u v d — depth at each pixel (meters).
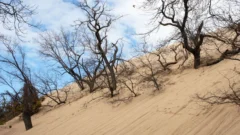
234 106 9.03
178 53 19.83
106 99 17.98
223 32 9.62
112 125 12.41
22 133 18.02
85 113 16.88
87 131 12.89
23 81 21.81
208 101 9.93
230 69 12.16
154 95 14.47
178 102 11.77
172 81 15.32
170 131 9.34
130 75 20.98
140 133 10.23
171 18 14.66
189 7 13.25
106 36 20.66
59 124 16.64
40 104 23.92
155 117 11.22
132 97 15.77
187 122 9.50
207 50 16.92
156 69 19.11
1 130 20.44
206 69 14.76
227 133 7.69
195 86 12.92
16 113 25.28
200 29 14.57
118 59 21.45
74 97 24.14
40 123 19.22
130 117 12.49
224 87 11.03
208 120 8.98
